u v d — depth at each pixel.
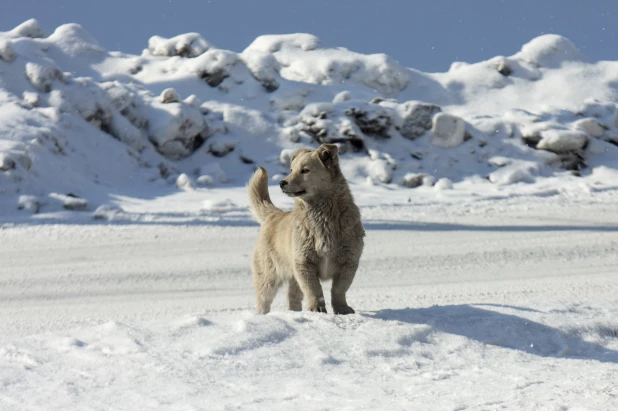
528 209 16.52
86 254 12.50
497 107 26.41
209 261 12.08
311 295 7.00
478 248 12.92
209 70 24.78
